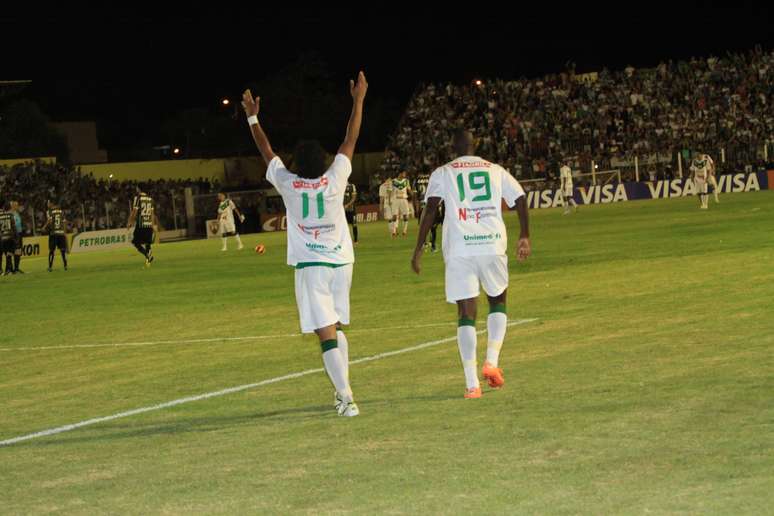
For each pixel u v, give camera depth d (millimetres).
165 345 19656
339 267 11906
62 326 24453
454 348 16328
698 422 10078
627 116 90062
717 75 90000
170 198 79625
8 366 18469
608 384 12281
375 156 103562
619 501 7840
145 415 12750
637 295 21031
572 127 90875
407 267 33125
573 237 41250
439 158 92500
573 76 97062
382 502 8203
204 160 93000
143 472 9742
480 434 10250
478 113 96250
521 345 15906
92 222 75562
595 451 9297
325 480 8969
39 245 68312
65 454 10836
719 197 66625
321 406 12453
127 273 41312
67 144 99562
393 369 14758
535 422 10586
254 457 10023
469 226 12570
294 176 11875
